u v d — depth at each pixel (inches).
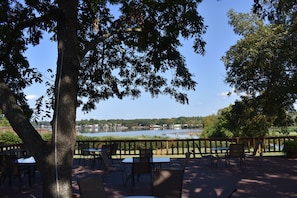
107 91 339.6
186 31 273.6
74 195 228.7
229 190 175.5
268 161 408.2
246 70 520.7
